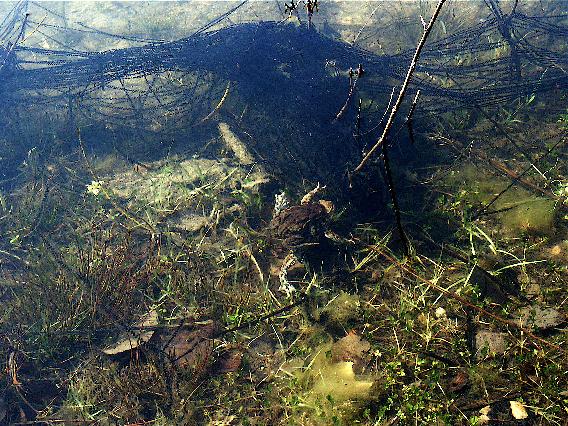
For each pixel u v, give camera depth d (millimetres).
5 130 848
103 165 795
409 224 654
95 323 579
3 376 544
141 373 535
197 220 700
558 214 632
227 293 600
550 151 711
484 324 547
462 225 644
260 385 536
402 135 755
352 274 612
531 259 602
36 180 761
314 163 725
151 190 743
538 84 821
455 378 514
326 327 568
